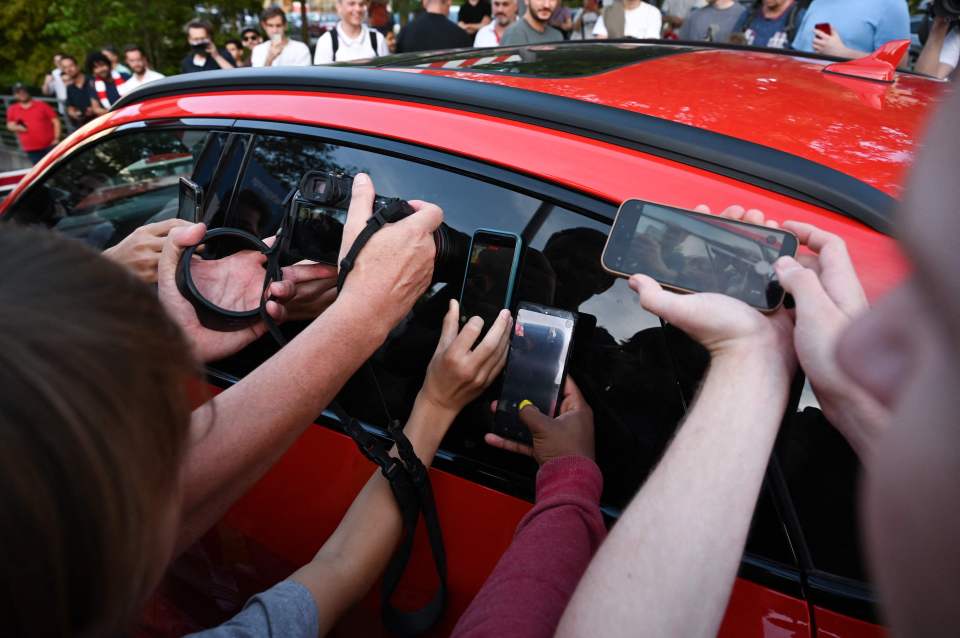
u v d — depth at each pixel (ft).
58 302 1.17
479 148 3.53
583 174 3.25
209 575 4.56
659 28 13.85
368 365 3.79
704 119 3.38
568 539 2.38
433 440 3.31
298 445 3.94
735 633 2.80
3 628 1.10
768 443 1.83
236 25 43.21
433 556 3.29
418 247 2.74
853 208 2.84
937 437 1.00
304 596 2.47
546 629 2.09
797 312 1.97
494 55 4.88
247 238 3.46
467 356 3.18
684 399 3.04
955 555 1.00
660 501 1.80
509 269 3.35
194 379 1.42
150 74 21.08
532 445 3.25
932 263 0.96
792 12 11.72
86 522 1.11
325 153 4.06
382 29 19.25
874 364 1.47
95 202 5.55
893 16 9.39
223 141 4.57
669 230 2.67
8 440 1.04
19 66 50.72
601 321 3.23
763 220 2.67
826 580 2.69
